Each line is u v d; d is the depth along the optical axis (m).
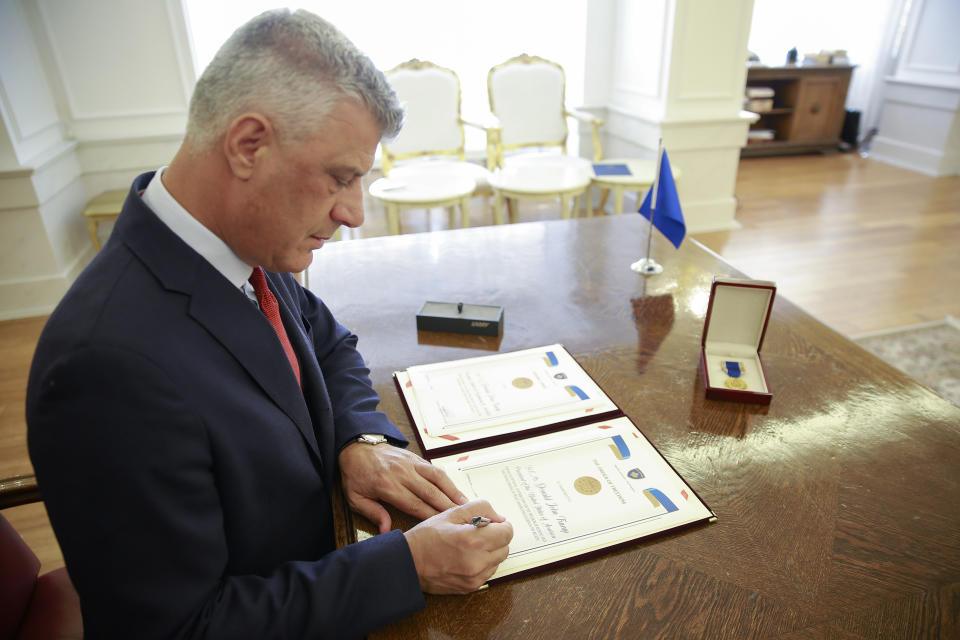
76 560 0.57
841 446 0.93
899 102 5.78
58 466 0.55
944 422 0.99
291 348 0.88
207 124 0.61
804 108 6.04
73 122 3.47
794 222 4.40
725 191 4.27
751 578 0.71
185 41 3.50
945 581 0.71
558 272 1.57
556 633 0.66
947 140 5.37
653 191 1.54
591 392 1.06
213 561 0.63
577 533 0.77
